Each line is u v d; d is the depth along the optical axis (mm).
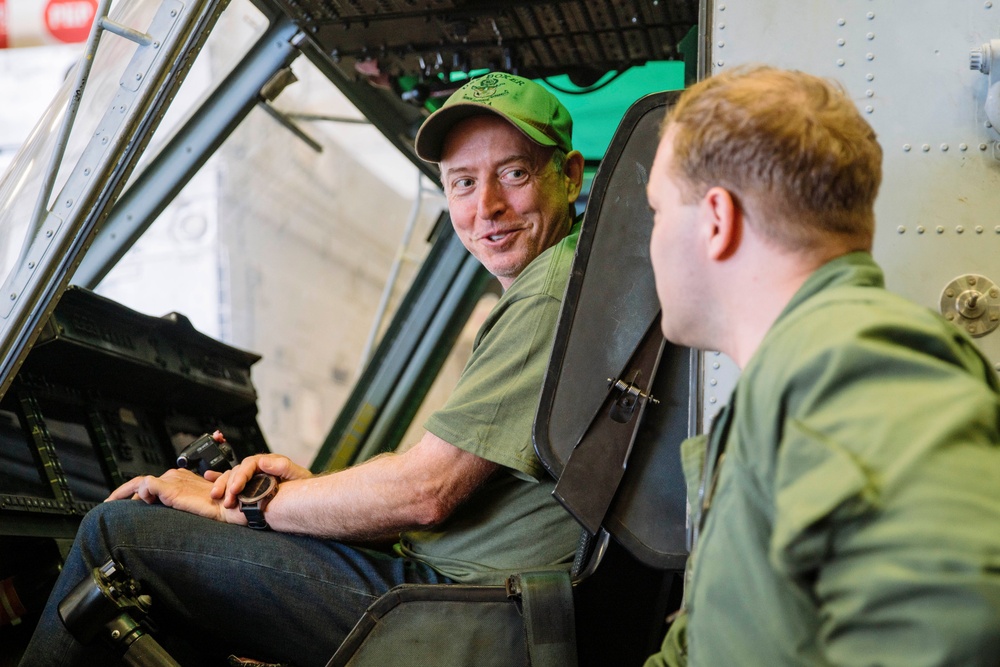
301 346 9711
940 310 1576
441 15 2840
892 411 829
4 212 2092
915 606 766
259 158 8695
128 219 3480
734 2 1663
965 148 1592
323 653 1748
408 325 4336
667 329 1111
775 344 937
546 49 2975
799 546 828
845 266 979
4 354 1950
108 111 1951
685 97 1090
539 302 1711
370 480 1695
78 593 1655
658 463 1580
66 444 2398
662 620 1630
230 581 1743
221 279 8469
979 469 792
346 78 3557
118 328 2574
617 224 1633
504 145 1909
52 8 4422
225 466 2018
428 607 1580
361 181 9953
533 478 1657
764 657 885
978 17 1604
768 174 980
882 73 1618
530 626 1513
